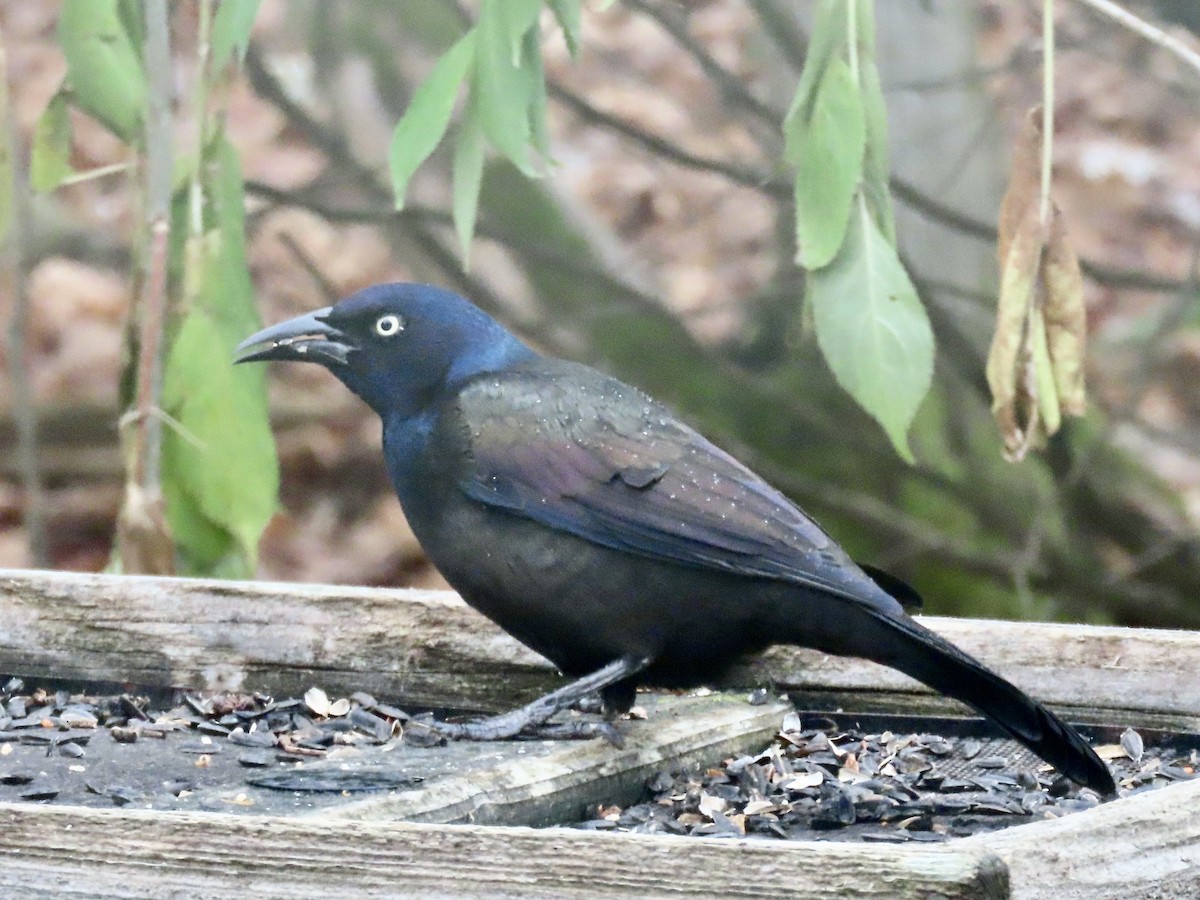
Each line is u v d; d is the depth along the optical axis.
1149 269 21.52
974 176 17.50
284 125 21.53
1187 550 18.00
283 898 5.88
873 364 9.10
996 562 17.80
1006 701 7.87
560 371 8.95
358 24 19.61
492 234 19.12
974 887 5.54
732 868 5.73
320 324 9.06
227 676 9.54
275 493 11.36
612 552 8.40
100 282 22.36
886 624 8.05
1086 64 23.03
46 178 11.33
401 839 5.87
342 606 9.53
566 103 18.58
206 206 11.27
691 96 23.05
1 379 21.45
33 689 9.59
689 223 22.44
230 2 9.99
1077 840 6.12
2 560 20.09
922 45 17.27
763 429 18.81
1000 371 9.30
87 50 11.12
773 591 8.24
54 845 5.96
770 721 9.08
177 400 11.19
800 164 9.17
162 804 7.46
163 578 9.61
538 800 7.79
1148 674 9.12
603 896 5.78
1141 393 19.02
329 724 9.01
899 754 9.01
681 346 19.39
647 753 8.34
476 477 8.58
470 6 20.20
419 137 9.05
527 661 9.43
